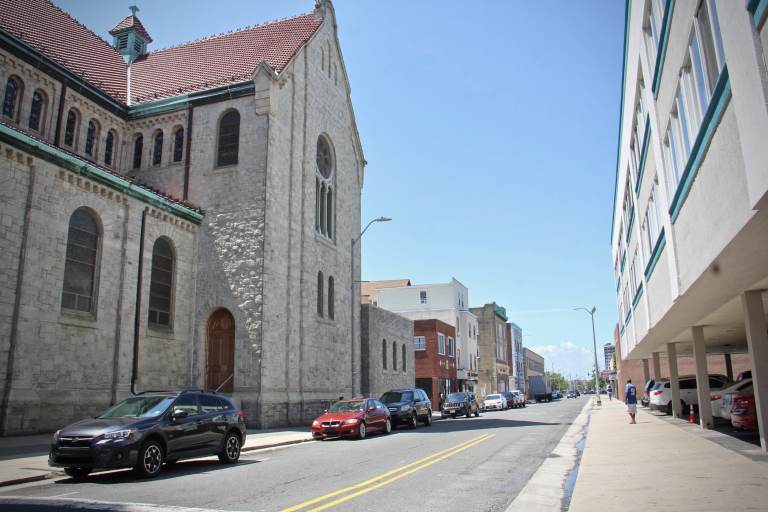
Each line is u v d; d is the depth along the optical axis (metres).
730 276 11.73
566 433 23.58
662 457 13.62
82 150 28.80
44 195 20.27
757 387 13.69
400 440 21.42
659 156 14.67
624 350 41.19
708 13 8.93
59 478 12.02
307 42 33.31
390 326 44.34
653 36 14.69
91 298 22.20
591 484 10.39
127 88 33.62
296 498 9.70
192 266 27.88
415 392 31.00
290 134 30.72
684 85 11.10
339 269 35.66
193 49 36.97
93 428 11.76
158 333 25.23
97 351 21.97
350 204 38.34
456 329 68.44
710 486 9.46
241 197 28.20
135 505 9.08
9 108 25.08
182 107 30.41
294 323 29.42
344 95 38.47
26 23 29.25
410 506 9.12
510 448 17.98
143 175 30.52
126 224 23.86
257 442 19.89
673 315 17.98
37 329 19.62
